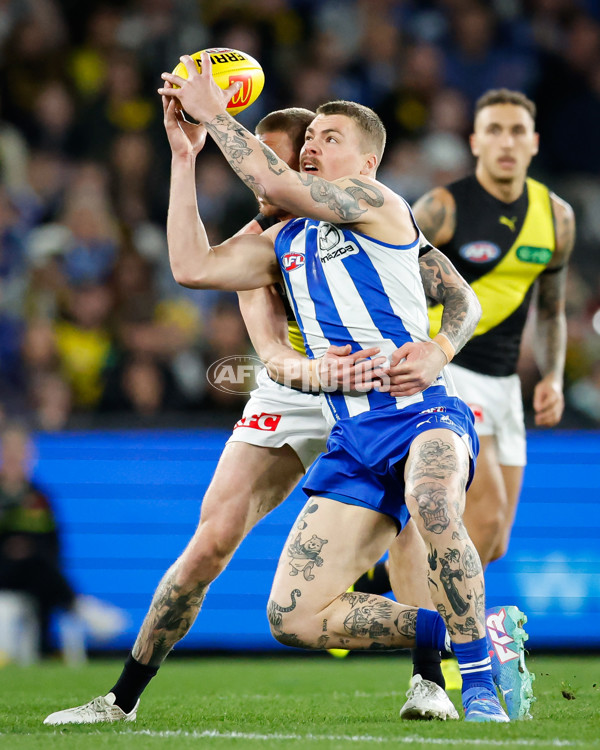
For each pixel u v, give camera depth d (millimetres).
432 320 20203
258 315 14945
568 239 21156
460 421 13438
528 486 30734
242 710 15531
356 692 18922
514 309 20891
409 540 15320
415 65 47688
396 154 44938
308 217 13422
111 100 44750
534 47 49438
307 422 14922
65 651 29938
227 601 30000
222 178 42594
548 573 30484
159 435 31250
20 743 11320
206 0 47250
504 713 12492
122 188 42406
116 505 30797
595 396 36625
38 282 37562
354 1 49188
